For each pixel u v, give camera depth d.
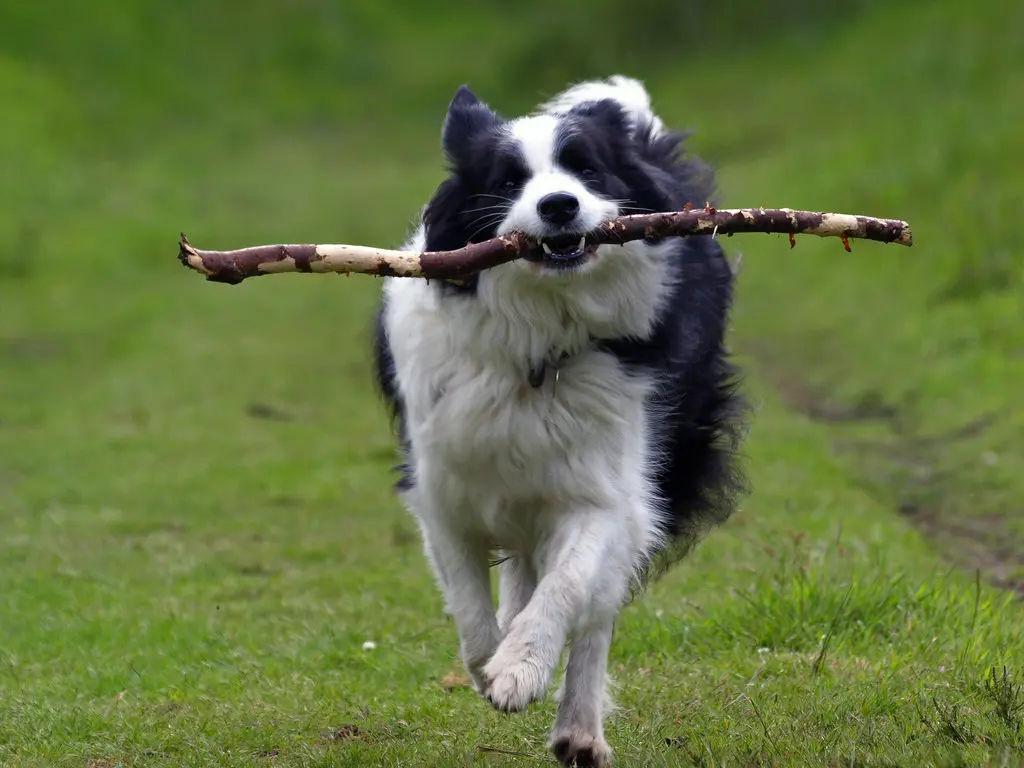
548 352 7.81
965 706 8.34
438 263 7.30
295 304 29.95
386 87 58.38
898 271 25.44
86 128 48.22
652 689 9.34
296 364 24.22
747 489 10.56
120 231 36.34
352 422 20.25
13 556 14.07
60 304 29.88
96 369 24.31
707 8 54.47
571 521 7.93
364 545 14.48
